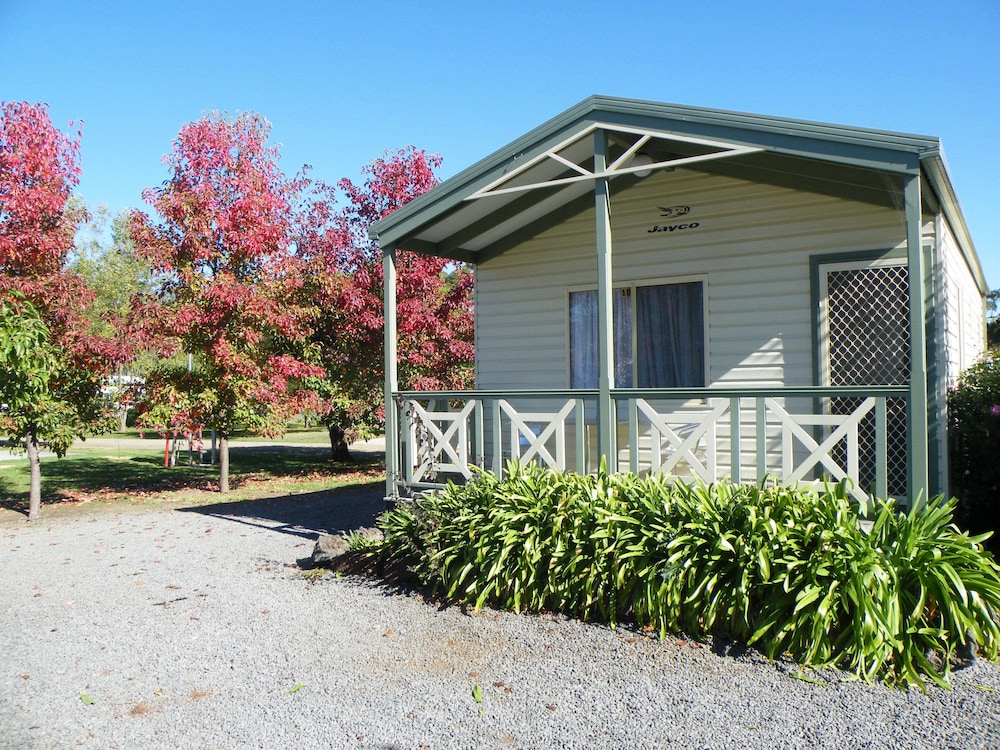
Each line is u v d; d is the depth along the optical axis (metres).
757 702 3.96
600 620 5.23
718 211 7.52
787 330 7.20
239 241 11.59
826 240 7.04
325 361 14.13
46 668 4.74
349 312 13.46
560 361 8.45
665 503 5.21
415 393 7.17
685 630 4.91
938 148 4.92
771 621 4.52
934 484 6.56
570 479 5.87
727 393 5.76
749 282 7.38
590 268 8.28
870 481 6.83
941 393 6.58
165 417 11.49
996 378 7.22
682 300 7.77
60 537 9.00
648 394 6.04
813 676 4.21
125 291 24.14
